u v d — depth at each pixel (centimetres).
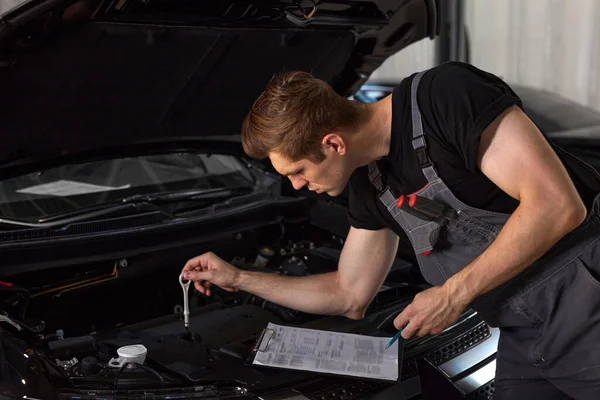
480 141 149
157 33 209
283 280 205
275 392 170
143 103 238
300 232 275
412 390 181
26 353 165
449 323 159
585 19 464
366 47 243
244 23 213
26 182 235
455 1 520
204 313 219
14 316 200
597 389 167
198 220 247
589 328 164
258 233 265
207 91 246
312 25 222
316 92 153
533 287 166
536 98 431
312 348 188
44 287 219
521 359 179
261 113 155
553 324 167
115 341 195
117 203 244
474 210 163
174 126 255
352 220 193
